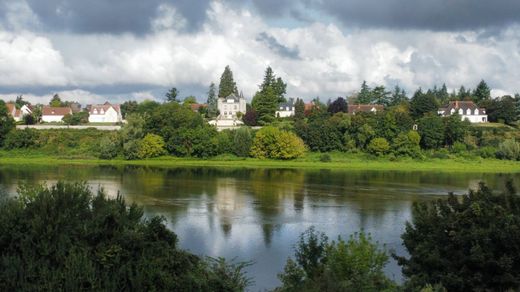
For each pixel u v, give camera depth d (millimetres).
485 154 140000
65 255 19172
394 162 132625
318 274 25984
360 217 60469
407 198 75250
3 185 78062
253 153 137125
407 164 128750
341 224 56469
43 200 20234
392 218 60094
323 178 100688
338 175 106938
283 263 41438
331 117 155250
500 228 24250
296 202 70625
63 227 19688
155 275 19453
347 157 137500
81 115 192000
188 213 61219
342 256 26547
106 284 18625
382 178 102438
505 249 24062
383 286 25109
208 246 46500
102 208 20891
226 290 22266
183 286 19875
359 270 26234
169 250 20688
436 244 26062
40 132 141250
